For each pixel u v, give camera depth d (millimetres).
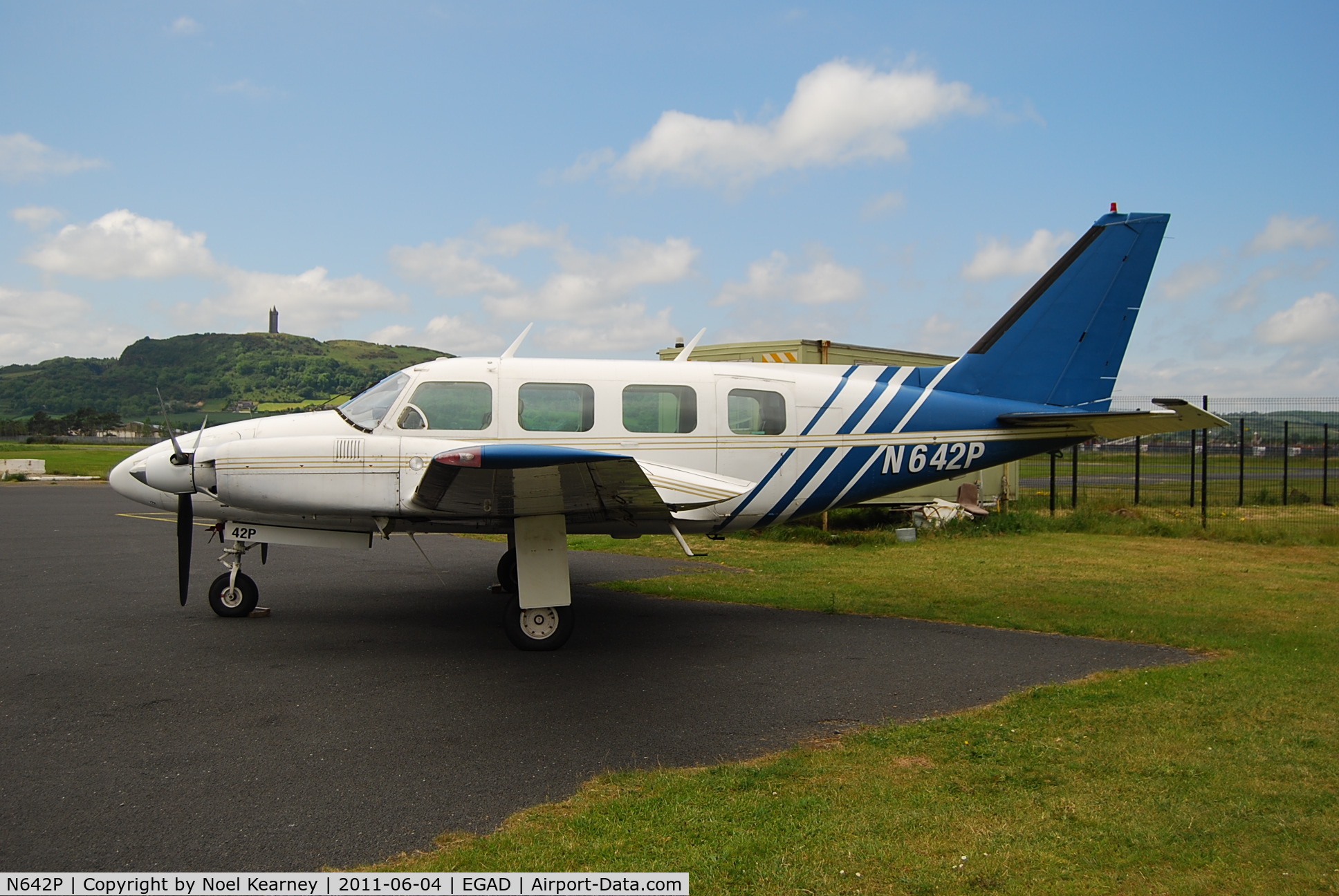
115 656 6723
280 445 7211
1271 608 8812
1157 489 24469
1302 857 3477
